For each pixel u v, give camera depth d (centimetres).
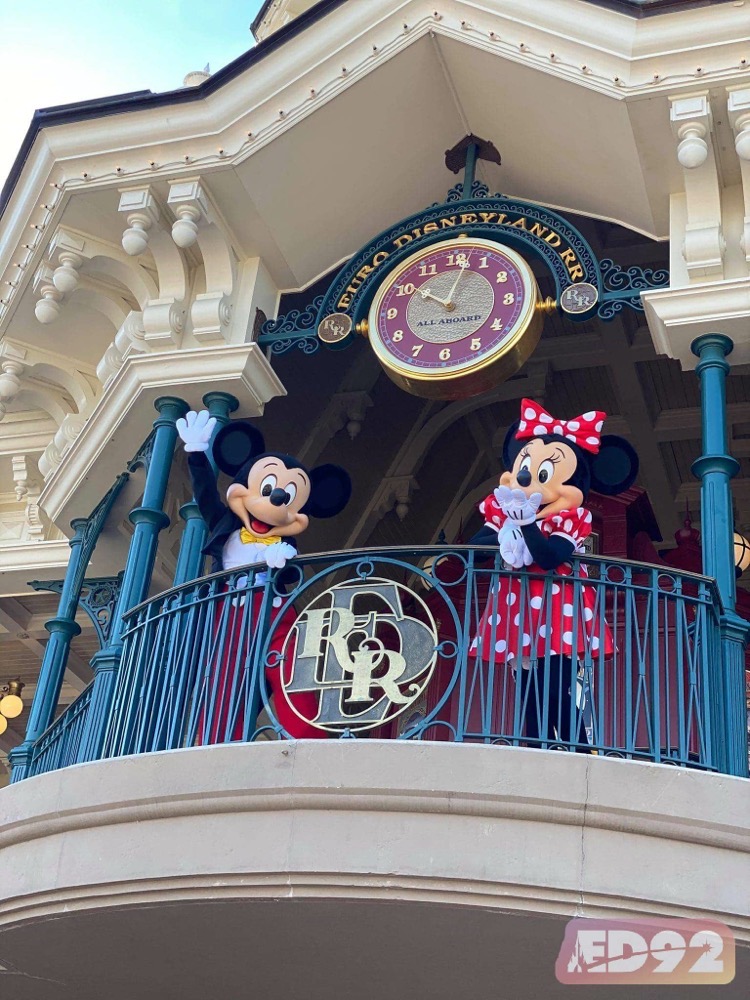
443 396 768
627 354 989
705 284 713
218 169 789
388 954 606
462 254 786
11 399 927
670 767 549
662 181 759
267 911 568
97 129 800
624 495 818
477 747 554
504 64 766
